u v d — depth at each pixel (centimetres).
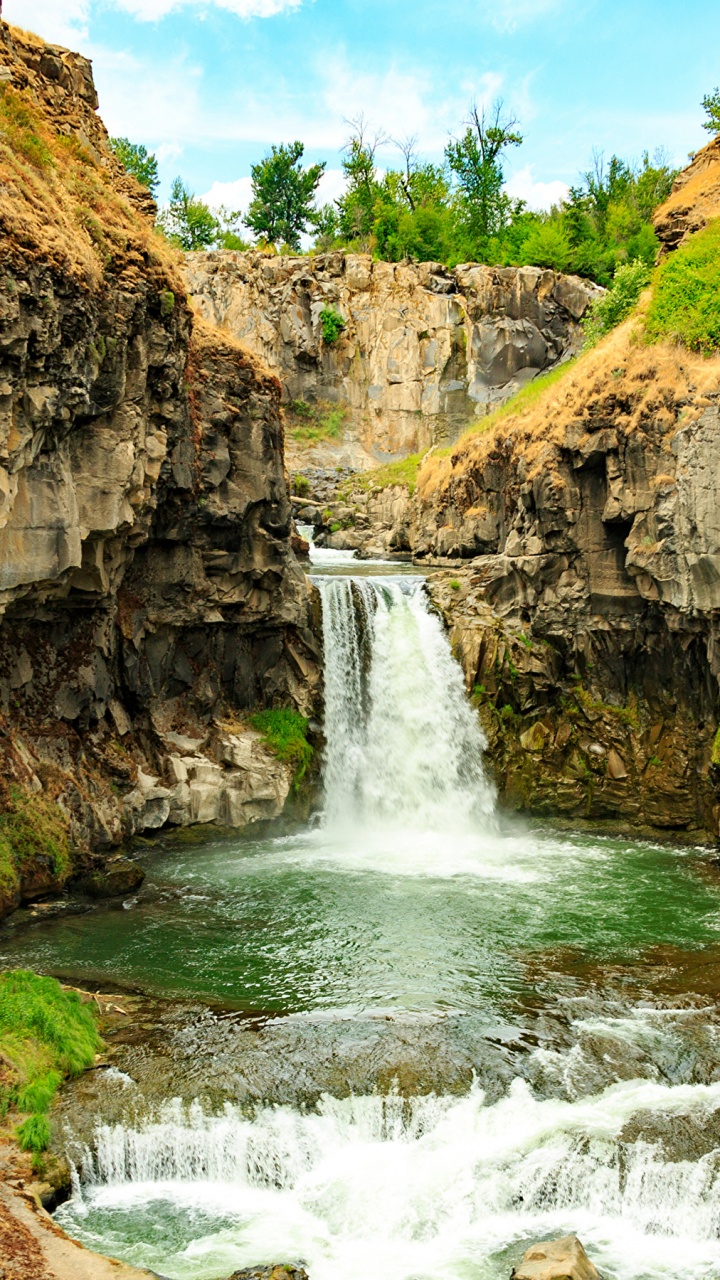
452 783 3362
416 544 4966
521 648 3425
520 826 3288
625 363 3250
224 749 3067
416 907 2434
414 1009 1853
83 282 2248
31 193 2234
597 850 3008
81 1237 1367
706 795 3084
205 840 2931
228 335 3219
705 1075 1666
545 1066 1673
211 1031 1761
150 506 2703
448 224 8356
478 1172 1487
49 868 2388
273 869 2727
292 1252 1353
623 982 1995
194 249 8825
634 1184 1460
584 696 3391
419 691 3472
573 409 3325
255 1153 1516
